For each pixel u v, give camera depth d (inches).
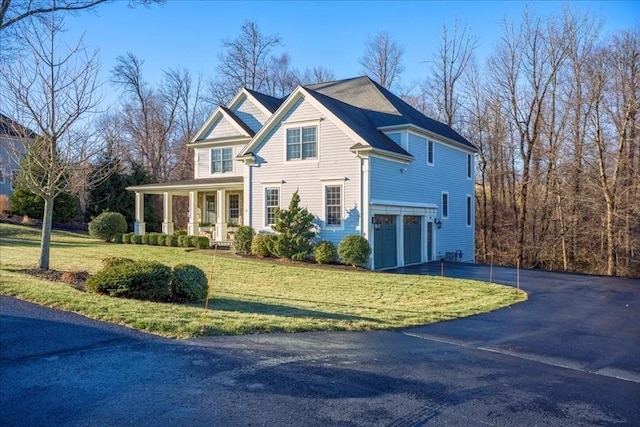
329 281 608.1
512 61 1385.3
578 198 1200.2
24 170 501.7
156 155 1956.2
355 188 757.9
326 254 746.2
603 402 208.8
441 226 1006.4
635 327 385.1
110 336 276.5
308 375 227.1
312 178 797.9
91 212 1300.4
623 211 1116.5
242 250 830.5
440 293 545.3
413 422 179.8
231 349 264.2
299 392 205.2
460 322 389.7
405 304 470.0
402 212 840.9
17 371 220.7
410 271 764.6
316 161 793.6
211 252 858.8
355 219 757.3
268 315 362.6
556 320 409.7
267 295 490.0
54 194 519.2
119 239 1012.5
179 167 1950.1
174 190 1022.4
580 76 1226.6
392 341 308.2
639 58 1115.3
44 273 485.4
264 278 621.0
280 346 277.0
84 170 557.9
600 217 1187.9
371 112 958.4
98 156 708.0
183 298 408.8
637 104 1098.1
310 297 489.7
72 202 1235.9
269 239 787.4
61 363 231.9
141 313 326.3
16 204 1182.9
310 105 799.7
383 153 777.6
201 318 327.3
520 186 1439.5
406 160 853.2
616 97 1145.4
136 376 217.9
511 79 1390.3
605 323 400.5
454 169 1082.1
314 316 373.4
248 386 209.8
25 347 253.8
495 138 1489.9
